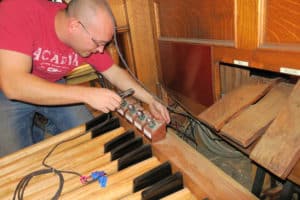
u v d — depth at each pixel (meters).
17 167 0.85
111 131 0.95
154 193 0.66
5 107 1.20
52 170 0.80
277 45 0.82
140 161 0.81
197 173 0.68
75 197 0.68
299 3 0.71
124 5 1.53
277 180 1.12
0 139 1.24
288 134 0.74
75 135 0.98
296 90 0.81
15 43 0.85
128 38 1.62
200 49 1.19
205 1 1.06
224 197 0.60
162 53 1.54
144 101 1.09
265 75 1.07
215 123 0.98
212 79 1.19
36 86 0.83
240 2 0.89
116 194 0.68
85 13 0.81
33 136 1.50
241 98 1.01
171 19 1.35
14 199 0.71
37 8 0.93
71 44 0.95
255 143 0.91
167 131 0.89
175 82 1.52
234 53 0.99
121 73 1.17
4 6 0.91
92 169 0.79
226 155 1.51
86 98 0.83
